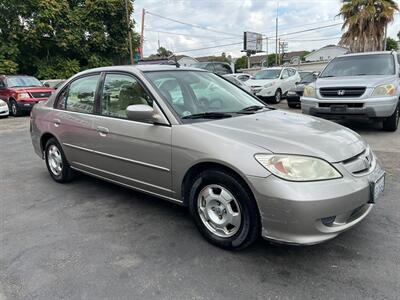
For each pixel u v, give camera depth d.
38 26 21.50
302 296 2.46
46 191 4.72
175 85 3.77
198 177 3.13
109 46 25.69
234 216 2.96
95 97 4.19
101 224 3.68
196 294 2.52
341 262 2.85
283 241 2.69
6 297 2.53
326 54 50.50
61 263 2.96
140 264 2.91
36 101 13.96
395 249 3.01
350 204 2.69
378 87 7.10
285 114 3.83
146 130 3.48
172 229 3.52
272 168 2.68
